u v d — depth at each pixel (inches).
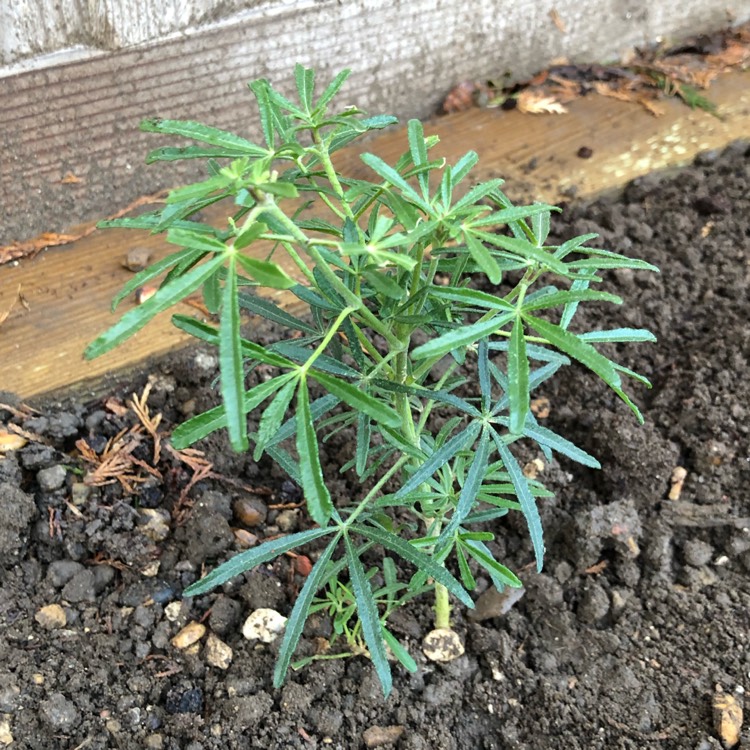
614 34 23.5
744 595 13.8
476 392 16.3
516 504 11.3
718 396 16.1
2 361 15.7
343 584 13.8
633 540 14.3
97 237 18.2
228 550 14.0
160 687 12.6
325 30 18.9
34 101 16.6
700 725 12.2
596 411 16.2
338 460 15.3
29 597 13.3
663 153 20.9
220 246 7.6
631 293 18.1
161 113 18.1
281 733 12.1
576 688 12.9
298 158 9.6
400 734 12.3
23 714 11.9
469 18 20.7
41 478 14.2
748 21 25.0
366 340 10.3
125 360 16.0
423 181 9.5
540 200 19.5
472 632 13.4
